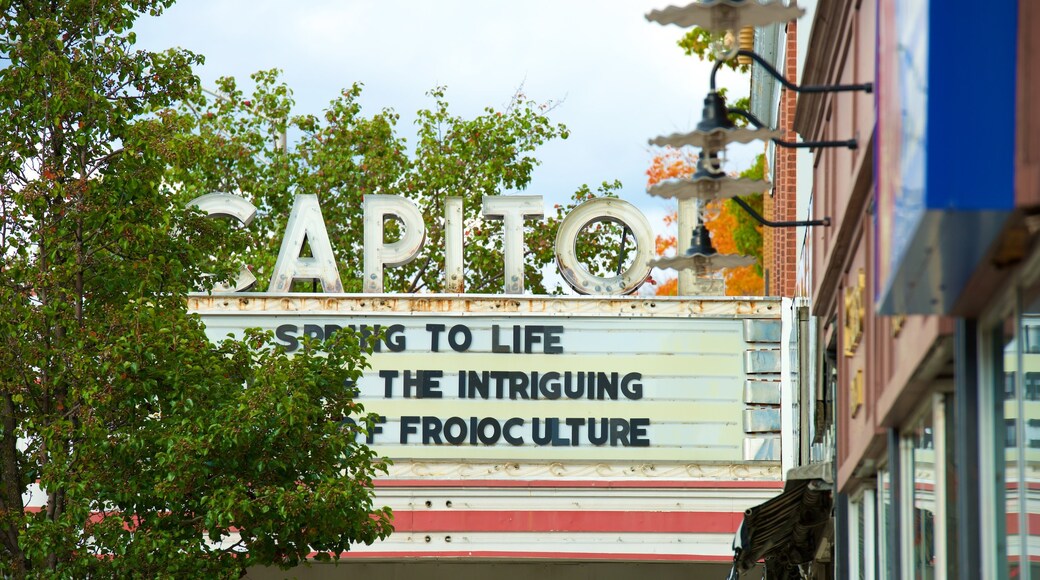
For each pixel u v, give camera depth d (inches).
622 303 1095.0
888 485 449.4
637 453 1079.6
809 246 779.4
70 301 743.7
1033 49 249.6
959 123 250.8
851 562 560.1
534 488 1074.7
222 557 732.7
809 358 844.0
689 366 1086.4
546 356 1091.3
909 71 277.3
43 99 735.1
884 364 418.0
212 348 767.7
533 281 1642.5
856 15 454.0
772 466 1072.8
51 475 717.3
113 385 716.0
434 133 1662.2
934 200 250.1
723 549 1065.5
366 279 1124.5
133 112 765.9
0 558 732.0
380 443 1082.1
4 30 750.5
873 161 392.5
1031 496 345.7
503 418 1085.1
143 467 732.7
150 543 701.9
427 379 1088.2
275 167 1614.2
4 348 721.6
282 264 1114.1
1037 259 269.0
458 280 1125.7
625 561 1080.8
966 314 306.3
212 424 710.5
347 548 756.6
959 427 312.7
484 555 1064.8
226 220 1156.5
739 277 1833.2
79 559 706.2
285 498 713.6
